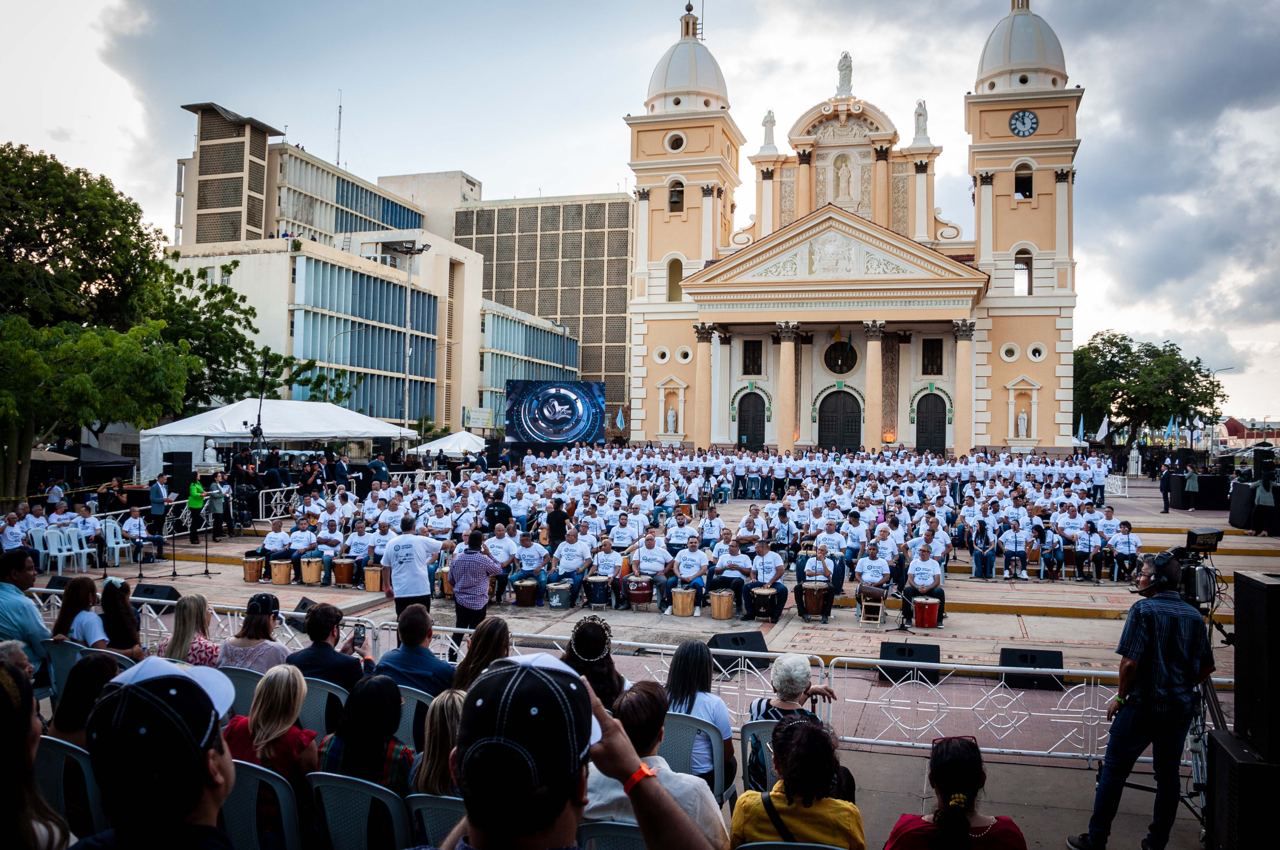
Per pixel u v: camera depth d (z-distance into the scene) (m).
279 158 72.44
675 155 53.16
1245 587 6.52
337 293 56.44
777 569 18.23
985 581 21.77
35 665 8.62
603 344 95.50
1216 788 6.76
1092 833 7.43
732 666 11.32
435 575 20.39
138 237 31.11
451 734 5.10
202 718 2.65
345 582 20.66
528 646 14.34
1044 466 34.97
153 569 22.81
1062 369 47.12
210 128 71.06
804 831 4.77
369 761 5.49
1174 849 7.64
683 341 52.06
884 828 8.09
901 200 50.91
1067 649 15.38
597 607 18.97
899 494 27.05
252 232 70.62
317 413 30.42
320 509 24.88
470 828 2.30
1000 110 48.59
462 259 71.31
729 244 55.38
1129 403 68.06
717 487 36.94
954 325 44.19
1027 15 49.72
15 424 25.12
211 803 2.71
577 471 34.31
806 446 49.00
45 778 5.32
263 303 53.38
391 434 32.56
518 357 81.19
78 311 29.36
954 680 13.27
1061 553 21.83
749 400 50.25
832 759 4.83
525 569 19.23
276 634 14.16
